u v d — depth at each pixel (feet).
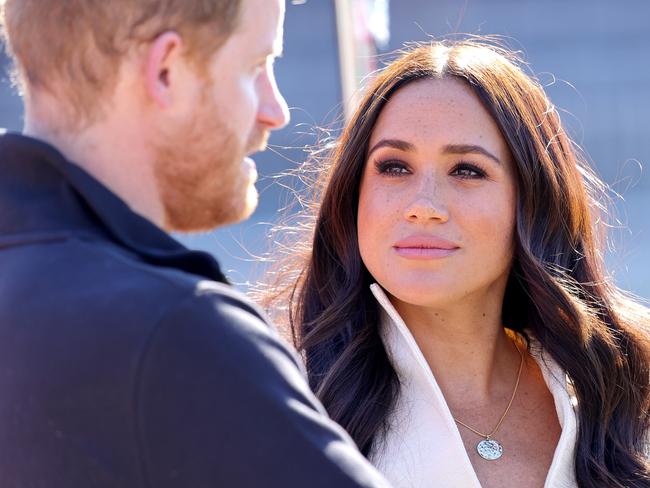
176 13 7.68
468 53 12.66
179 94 7.82
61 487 7.04
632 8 73.82
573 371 12.75
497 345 13.14
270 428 7.02
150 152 7.88
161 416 6.91
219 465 6.91
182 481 6.91
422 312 12.60
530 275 12.70
